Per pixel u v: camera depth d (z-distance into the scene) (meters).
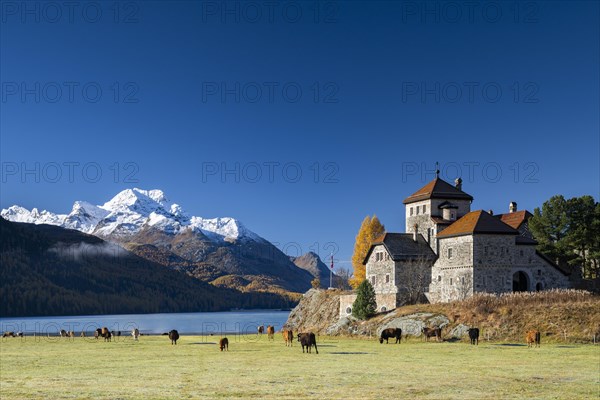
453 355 60.00
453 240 102.50
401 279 106.06
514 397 34.59
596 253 104.56
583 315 80.25
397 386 38.28
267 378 42.06
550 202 109.12
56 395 34.94
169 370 47.38
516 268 100.44
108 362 54.59
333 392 36.06
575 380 41.06
